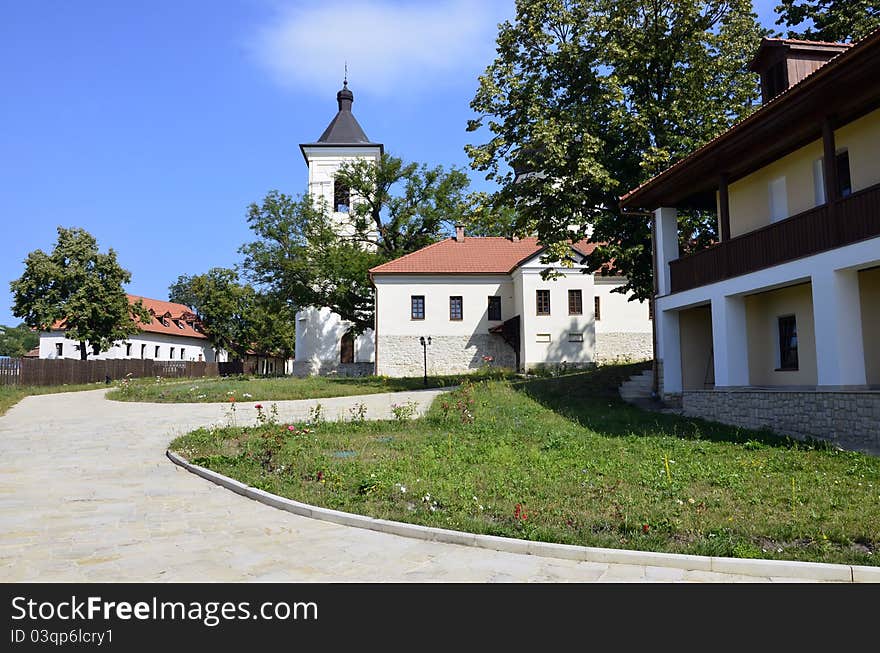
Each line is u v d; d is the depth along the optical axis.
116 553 5.64
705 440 12.20
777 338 15.82
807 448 10.91
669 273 17.75
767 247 13.60
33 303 42.03
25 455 11.70
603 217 20.23
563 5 20.47
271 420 14.69
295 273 40.94
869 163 12.80
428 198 43.91
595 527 6.31
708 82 20.64
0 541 6.00
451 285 36.25
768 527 6.08
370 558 5.55
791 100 11.80
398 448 11.57
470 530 6.20
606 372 22.31
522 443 11.97
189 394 24.05
